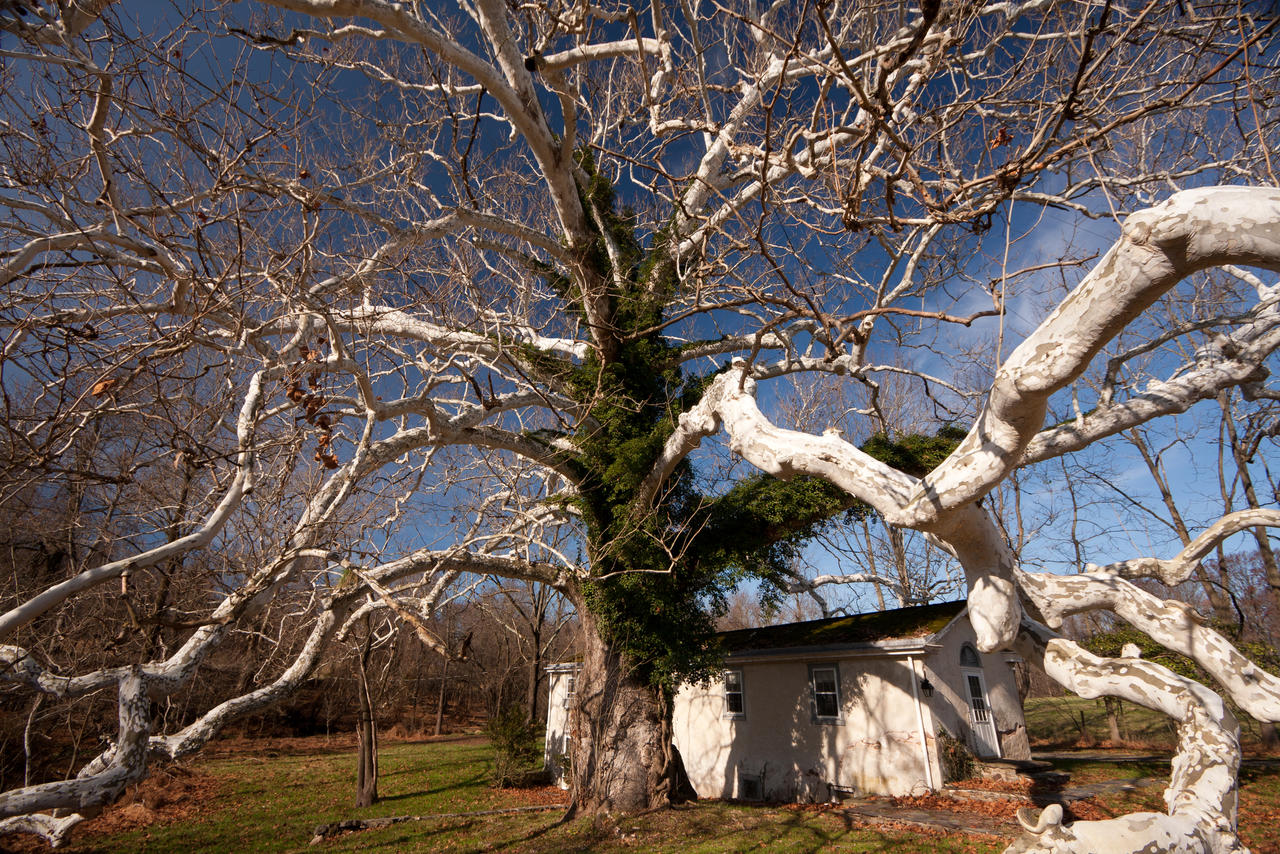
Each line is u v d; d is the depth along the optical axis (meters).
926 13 3.63
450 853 11.27
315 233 5.61
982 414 4.23
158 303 6.20
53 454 4.49
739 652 18.05
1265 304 8.18
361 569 5.52
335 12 6.68
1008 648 5.60
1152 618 5.02
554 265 14.30
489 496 11.77
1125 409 8.02
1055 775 14.80
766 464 6.70
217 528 4.94
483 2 8.42
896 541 23.09
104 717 13.59
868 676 15.66
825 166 5.30
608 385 12.62
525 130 9.54
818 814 12.74
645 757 12.99
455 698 48.22
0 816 3.85
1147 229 3.12
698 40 8.83
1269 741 20.42
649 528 11.84
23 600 7.47
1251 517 5.34
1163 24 5.94
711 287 7.84
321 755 27.61
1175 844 3.39
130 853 12.83
